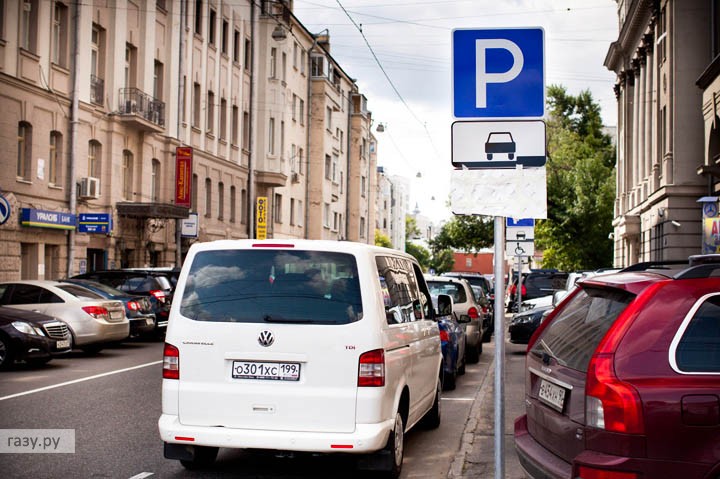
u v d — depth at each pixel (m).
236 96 44.53
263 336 6.46
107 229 27.34
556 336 5.42
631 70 47.16
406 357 7.24
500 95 5.30
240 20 44.97
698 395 4.23
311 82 58.12
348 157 69.50
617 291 4.88
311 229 58.44
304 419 6.36
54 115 26.70
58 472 7.07
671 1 33.88
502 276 5.19
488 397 11.84
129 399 11.14
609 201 50.28
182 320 6.63
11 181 24.36
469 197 5.29
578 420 4.57
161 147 34.47
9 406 10.54
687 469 4.20
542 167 5.25
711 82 28.12
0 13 23.97
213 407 6.46
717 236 18.33
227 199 42.97
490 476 7.01
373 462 6.51
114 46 30.28
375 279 6.75
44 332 15.07
